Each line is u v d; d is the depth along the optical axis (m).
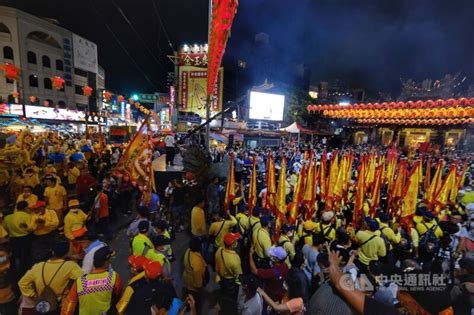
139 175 6.83
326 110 12.16
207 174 9.22
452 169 7.33
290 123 38.28
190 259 4.24
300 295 3.58
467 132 34.59
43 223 5.40
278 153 18.38
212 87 9.21
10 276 4.23
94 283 3.04
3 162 8.01
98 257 3.15
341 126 44.97
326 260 3.85
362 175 6.87
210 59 6.61
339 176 7.35
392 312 1.72
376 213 7.27
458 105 8.77
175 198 8.26
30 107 32.69
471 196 8.70
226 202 5.98
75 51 45.41
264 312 3.92
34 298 3.28
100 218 6.88
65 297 3.26
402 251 5.69
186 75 29.30
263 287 3.93
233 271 4.11
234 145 23.73
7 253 4.13
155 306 2.82
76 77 46.25
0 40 35.94
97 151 14.49
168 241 4.13
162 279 3.29
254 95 29.94
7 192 8.09
